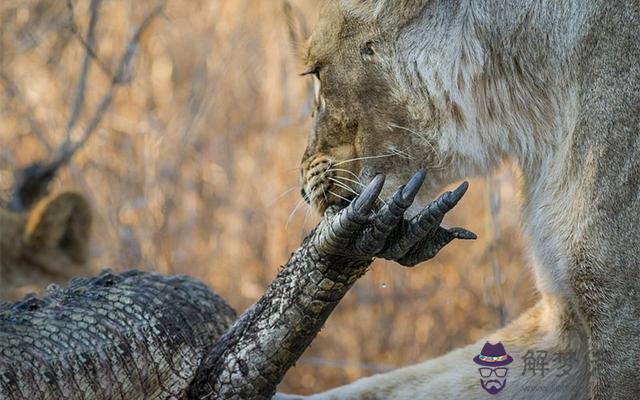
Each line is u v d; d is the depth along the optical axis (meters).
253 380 8.18
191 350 8.25
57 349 7.75
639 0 8.44
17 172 15.51
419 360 14.34
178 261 15.27
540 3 8.79
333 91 9.26
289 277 8.12
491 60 8.98
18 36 17.36
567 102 8.79
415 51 9.05
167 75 17.17
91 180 15.70
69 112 16.47
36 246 13.02
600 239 8.34
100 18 17.16
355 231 7.71
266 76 16.75
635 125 8.32
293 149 15.96
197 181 16.00
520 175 9.45
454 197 7.48
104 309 8.13
